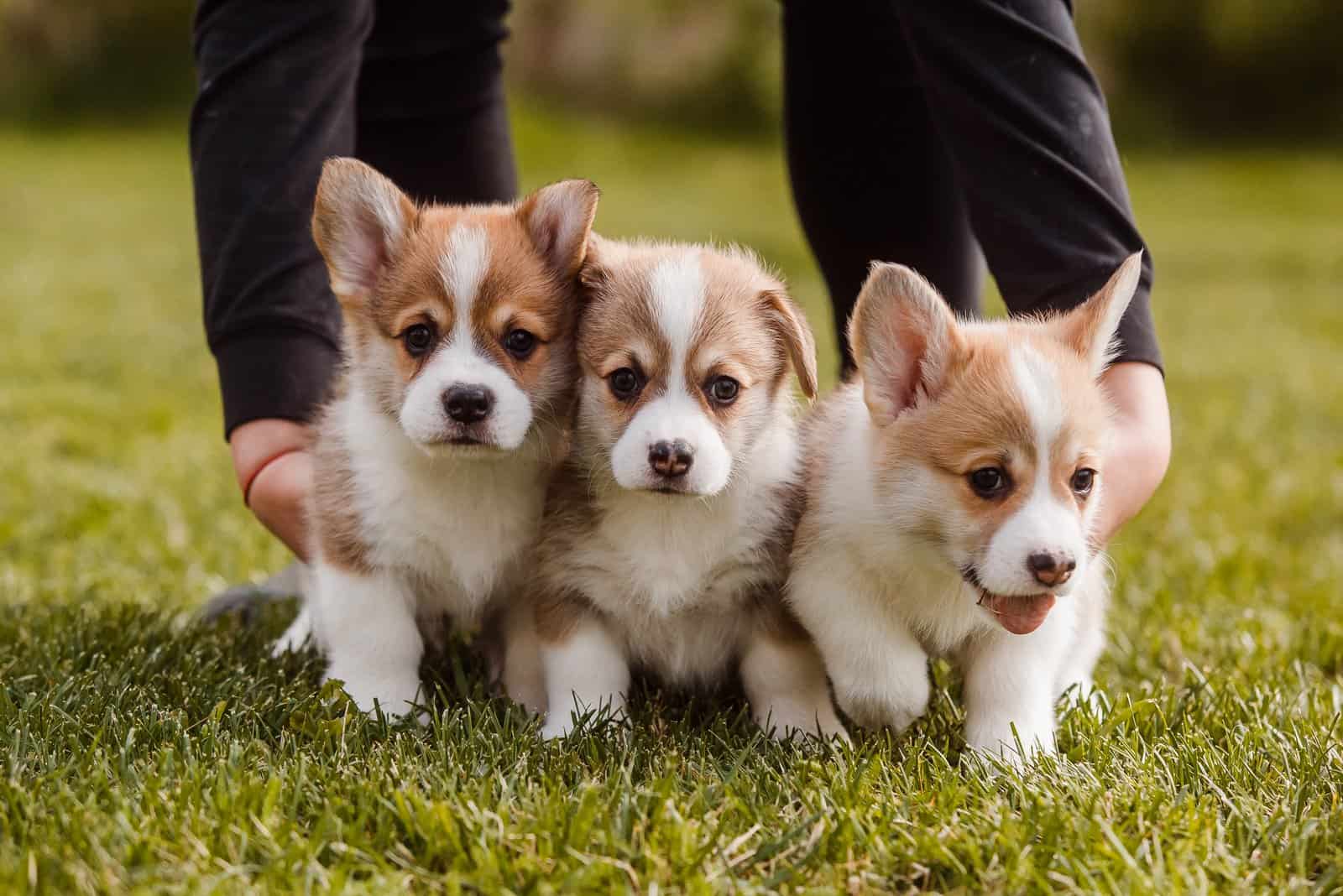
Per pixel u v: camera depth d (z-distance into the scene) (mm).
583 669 3982
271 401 4316
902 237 5285
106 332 11469
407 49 5238
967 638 3879
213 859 2818
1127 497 3791
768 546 4027
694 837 2953
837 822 3082
